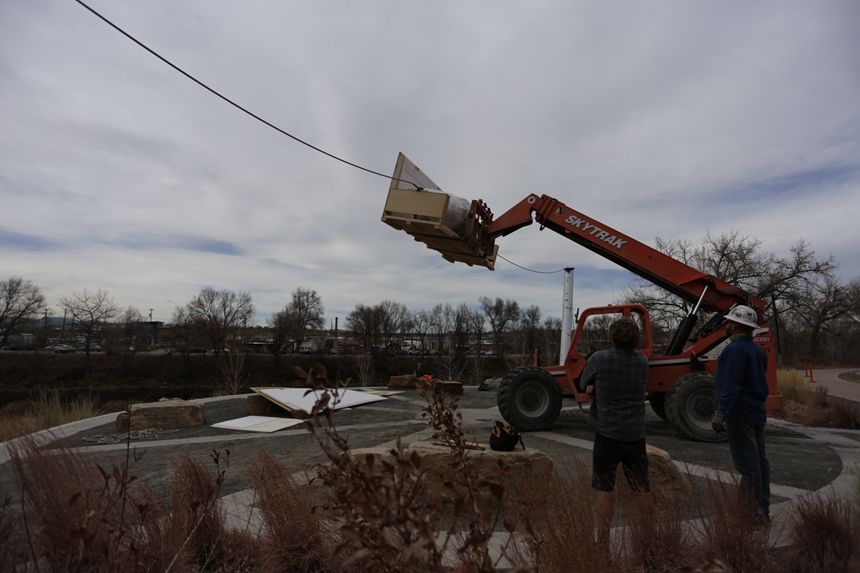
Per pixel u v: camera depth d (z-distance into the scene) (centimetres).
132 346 5378
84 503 246
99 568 218
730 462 549
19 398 3972
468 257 844
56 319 5328
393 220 715
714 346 776
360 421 797
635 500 295
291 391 918
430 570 122
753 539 274
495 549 278
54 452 310
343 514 194
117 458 552
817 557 267
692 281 800
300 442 638
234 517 342
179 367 5072
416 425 755
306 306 6266
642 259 821
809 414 909
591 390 326
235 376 2936
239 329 5475
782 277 3016
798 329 4444
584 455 571
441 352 5322
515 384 745
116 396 4378
